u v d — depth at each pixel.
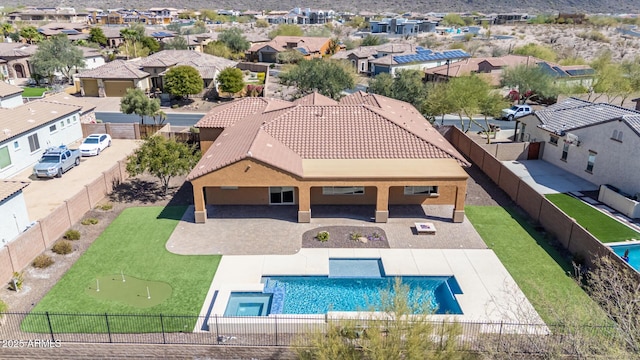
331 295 22.25
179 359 18.59
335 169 28.95
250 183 28.06
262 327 18.97
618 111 36.50
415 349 13.92
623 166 32.09
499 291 22.19
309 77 58.56
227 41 107.75
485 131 46.88
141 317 20.12
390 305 15.59
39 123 39.44
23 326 19.56
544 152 41.44
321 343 14.70
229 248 26.00
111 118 56.56
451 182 28.16
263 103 40.06
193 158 32.88
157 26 161.38
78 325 19.62
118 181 35.03
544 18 157.88
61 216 27.08
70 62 75.94
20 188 25.58
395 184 28.16
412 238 27.23
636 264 24.84
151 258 24.95
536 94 62.53
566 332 16.44
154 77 71.12
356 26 166.38
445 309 21.19
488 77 64.50
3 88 50.12
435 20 176.50
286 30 126.38
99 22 178.12
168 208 31.09
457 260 24.91
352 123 33.22
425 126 37.53
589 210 30.89
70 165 38.19
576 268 22.62
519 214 30.42
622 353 14.10
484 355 15.98
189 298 21.61
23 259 23.58
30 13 177.75
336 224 28.80
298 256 25.23
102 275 23.38
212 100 66.44
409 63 81.69
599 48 110.94
